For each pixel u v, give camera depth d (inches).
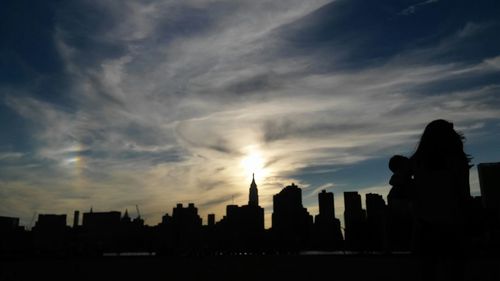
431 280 169.9
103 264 1005.2
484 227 165.2
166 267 816.3
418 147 179.9
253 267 784.9
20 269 766.5
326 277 541.6
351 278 521.0
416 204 174.9
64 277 573.9
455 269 166.7
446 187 167.6
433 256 168.7
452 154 170.2
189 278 555.2
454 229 163.8
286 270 677.3
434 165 171.5
